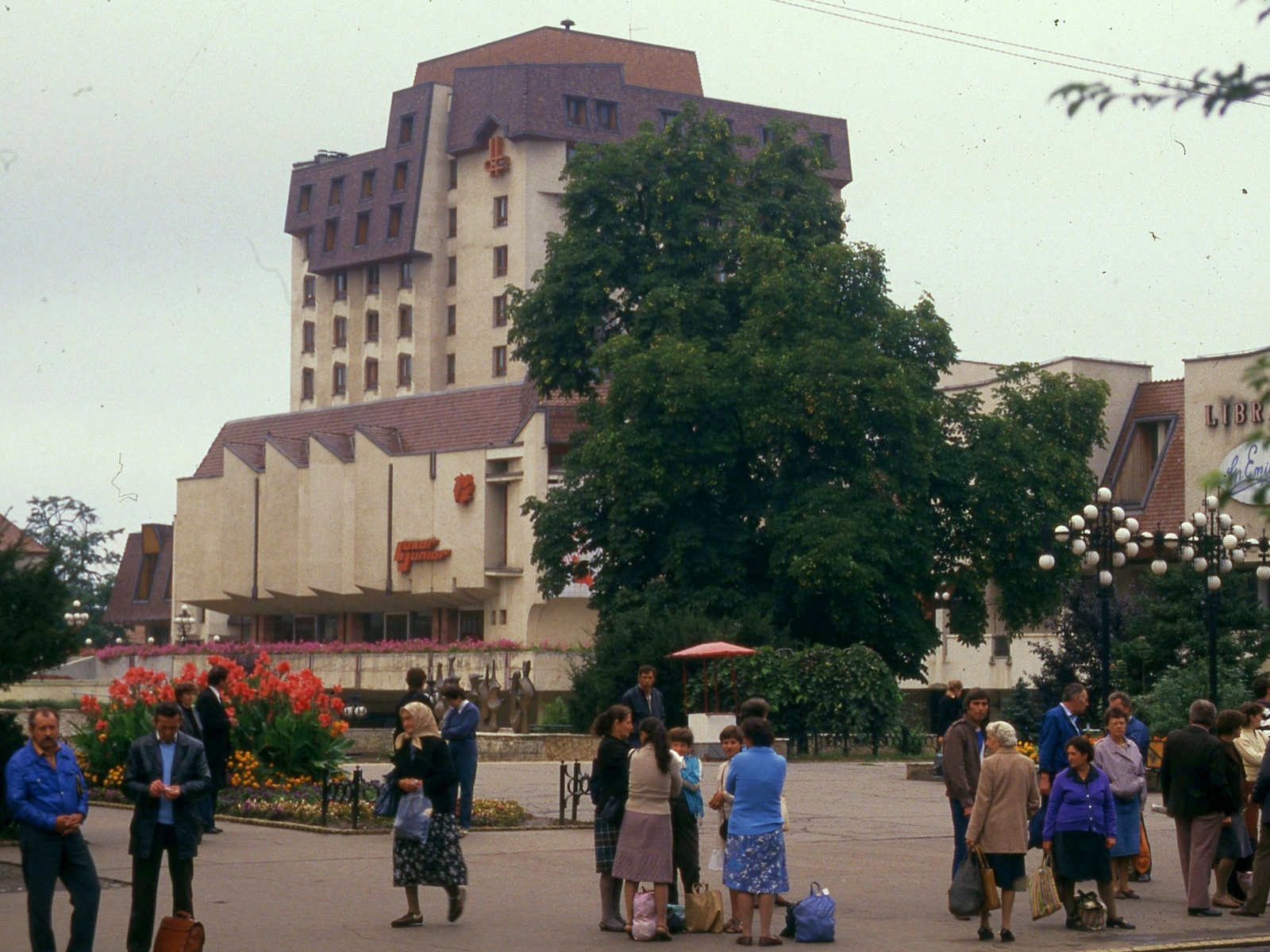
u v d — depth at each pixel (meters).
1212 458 56.00
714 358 45.16
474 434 72.44
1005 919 14.27
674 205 49.28
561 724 50.03
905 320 46.97
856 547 43.25
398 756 14.70
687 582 45.78
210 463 87.69
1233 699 34.47
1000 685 61.56
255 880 17.28
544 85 96.31
